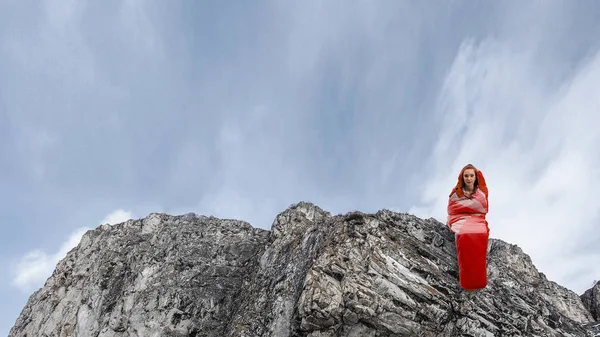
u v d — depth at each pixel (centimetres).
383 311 1738
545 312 1936
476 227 1270
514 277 2081
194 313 2406
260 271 2445
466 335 1769
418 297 1797
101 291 2722
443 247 2009
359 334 1742
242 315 2161
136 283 2634
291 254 2303
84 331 2566
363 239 1952
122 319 2472
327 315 1705
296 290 1978
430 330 1762
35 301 3256
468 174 1301
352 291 1748
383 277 1817
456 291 1856
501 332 1786
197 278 2608
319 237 2159
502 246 2467
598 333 1939
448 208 1358
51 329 2755
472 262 1238
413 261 1906
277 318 1938
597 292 2470
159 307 2422
